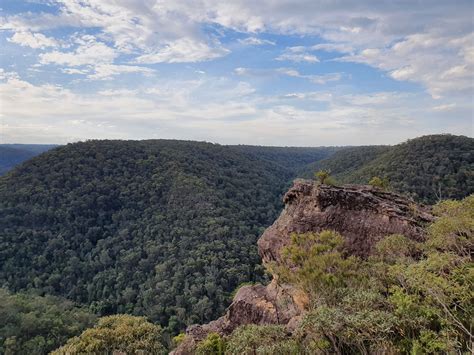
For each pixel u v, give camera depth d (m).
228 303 56.38
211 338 15.20
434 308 8.43
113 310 58.19
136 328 29.06
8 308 48.38
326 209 16.14
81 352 26.38
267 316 15.49
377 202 15.43
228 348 11.59
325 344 9.11
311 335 9.85
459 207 11.91
